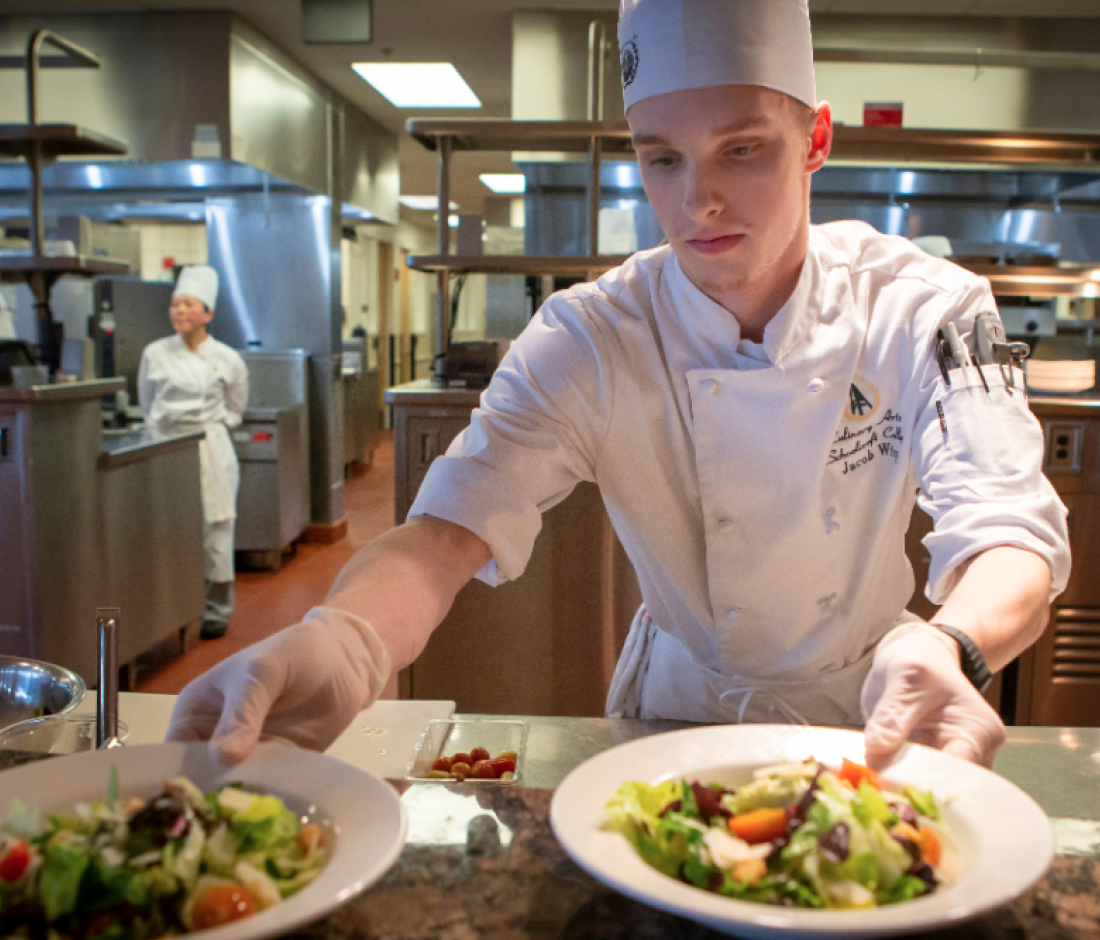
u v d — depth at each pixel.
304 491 6.45
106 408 5.21
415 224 15.92
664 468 1.19
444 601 0.97
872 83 5.36
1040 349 4.66
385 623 0.89
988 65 5.29
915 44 5.43
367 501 8.22
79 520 3.56
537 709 3.20
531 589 3.15
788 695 1.23
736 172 0.92
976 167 5.04
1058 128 5.41
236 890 0.53
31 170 4.04
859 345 1.11
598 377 1.15
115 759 0.68
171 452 4.20
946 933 0.57
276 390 6.53
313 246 6.76
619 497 1.22
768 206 0.94
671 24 0.90
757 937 0.49
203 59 5.61
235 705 0.70
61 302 5.22
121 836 0.55
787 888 0.53
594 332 1.16
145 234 10.52
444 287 3.68
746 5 0.87
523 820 0.70
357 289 11.95
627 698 1.38
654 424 1.17
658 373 1.15
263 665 0.73
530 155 5.23
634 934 0.57
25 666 1.13
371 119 8.21
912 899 0.53
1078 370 3.58
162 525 4.13
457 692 3.21
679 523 1.22
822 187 5.25
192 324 5.04
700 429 1.13
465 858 0.65
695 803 0.60
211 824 0.58
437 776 1.00
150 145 5.70
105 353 5.77
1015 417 1.00
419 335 16.62
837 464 1.14
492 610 3.17
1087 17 5.41
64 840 0.55
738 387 1.10
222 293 6.86
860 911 0.49
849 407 1.12
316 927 0.58
